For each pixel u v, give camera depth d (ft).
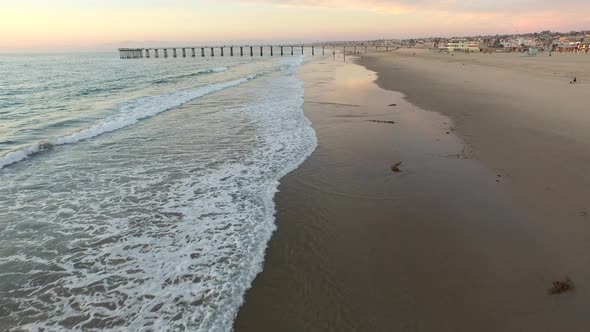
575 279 14.17
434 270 15.16
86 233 18.31
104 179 25.07
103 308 13.24
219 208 20.81
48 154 30.14
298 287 14.25
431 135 34.86
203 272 15.19
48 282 14.71
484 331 11.92
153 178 25.21
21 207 21.08
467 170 25.70
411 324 12.28
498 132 34.47
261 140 34.30
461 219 19.17
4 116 44.80
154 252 16.65
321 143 33.12
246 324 12.42
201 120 42.86
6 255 16.53
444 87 68.28
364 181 24.54
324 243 17.30
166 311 13.04
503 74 90.48
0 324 12.52
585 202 20.12
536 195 21.22
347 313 12.85
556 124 36.22
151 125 40.45
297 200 21.84
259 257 16.20
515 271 14.87
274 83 80.89
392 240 17.51
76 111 48.60
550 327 12.00
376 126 39.04
